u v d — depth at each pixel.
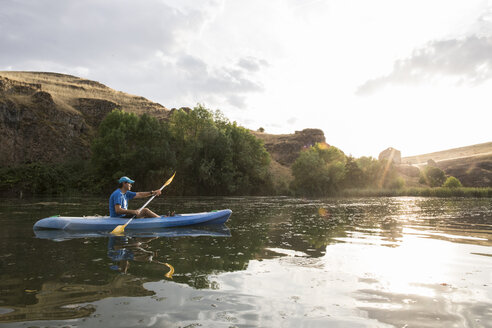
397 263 3.79
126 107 61.97
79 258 3.89
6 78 40.47
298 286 2.88
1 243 4.92
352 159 51.91
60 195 25.45
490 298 2.60
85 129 44.25
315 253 4.32
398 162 86.38
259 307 2.36
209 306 2.36
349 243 5.09
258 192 39.94
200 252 4.32
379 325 2.06
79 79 74.19
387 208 14.02
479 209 13.41
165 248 4.59
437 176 69.50
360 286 2.89
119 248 4.56
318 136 64.69
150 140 34.66
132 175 32.53
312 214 10.59
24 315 2.13
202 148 37.12
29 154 36.72
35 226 6.48
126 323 2.03
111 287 2.76
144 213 7.36
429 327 2.03
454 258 4.05
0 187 27.28
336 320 2.14
